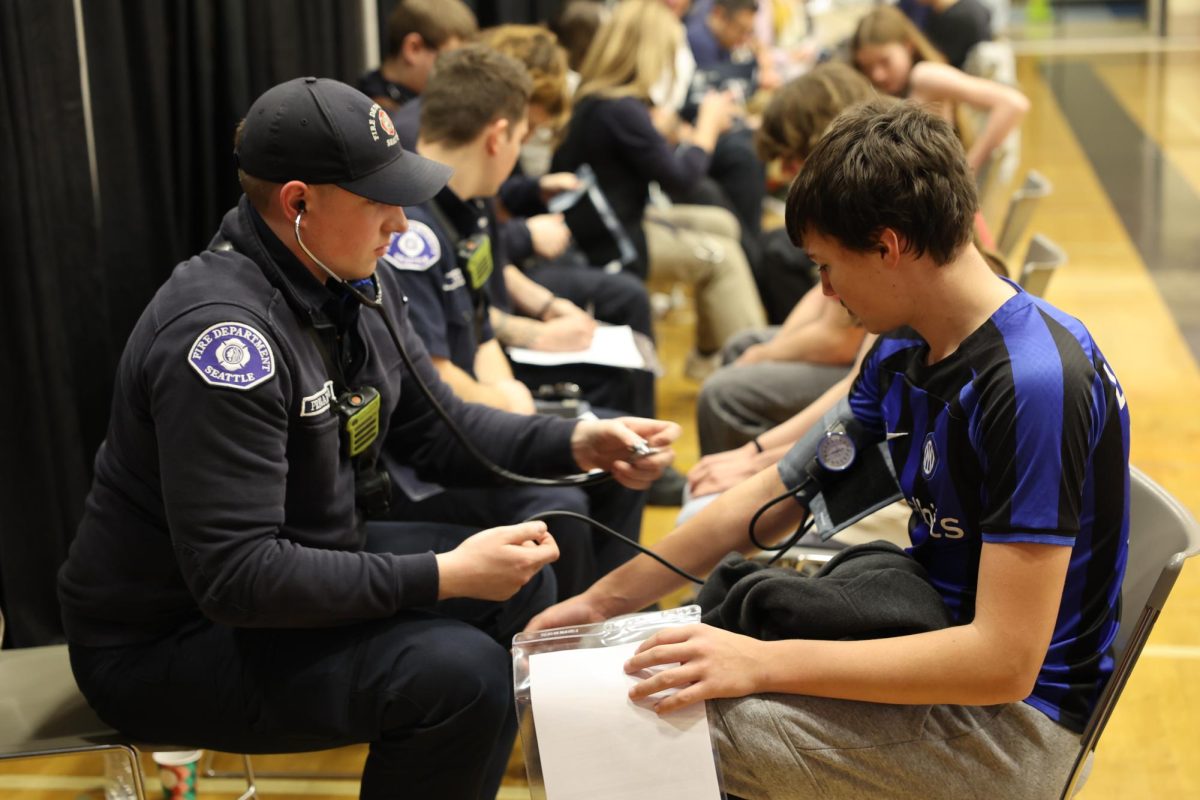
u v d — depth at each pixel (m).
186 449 1.37
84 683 1.56
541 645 1.39
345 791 2.10
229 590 1.39
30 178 2.15
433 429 1.86
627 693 1.32
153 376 1.38
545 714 1.32
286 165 1.42
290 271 1.47
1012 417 1.22
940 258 1.27
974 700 1.25
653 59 3.63
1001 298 1.29
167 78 2.50
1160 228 6.07
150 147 2.47
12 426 2.21
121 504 1.49
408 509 2.10
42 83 2.19
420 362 1.84
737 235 4.10
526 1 4.78
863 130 1.28
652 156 3.55
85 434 2.39
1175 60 11.95
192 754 2.00
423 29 2.91
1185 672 2.47
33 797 2.12
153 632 1.55
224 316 1.39
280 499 1.42
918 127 1.27
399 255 2.11
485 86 2.19
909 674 1.25
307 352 1.48
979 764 1.31
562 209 3.50
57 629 2.34
